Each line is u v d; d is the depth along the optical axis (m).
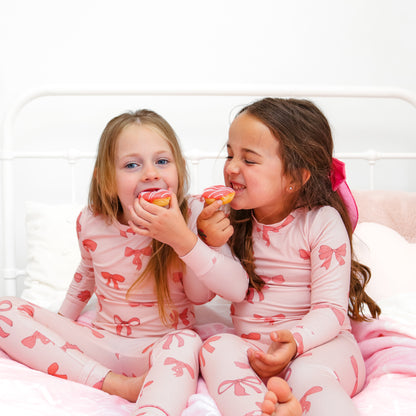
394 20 1.82
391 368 0.92
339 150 1.84
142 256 1.08
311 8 1.81
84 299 1.20
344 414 0.71
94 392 0.85
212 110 1.82
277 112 1.00
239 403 0.74
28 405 0.76
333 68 1.83
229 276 0.97
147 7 1.79
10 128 1.60
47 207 1.56
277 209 1.05
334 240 1.00
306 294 1.03
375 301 1.21
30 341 0.91
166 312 1.08
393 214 1.49
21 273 1.62
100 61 1.79
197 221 0.99
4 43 1.76
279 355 0.81
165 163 1.03
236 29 1.80
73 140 1.79
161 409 0.73
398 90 1.64
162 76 1.80
